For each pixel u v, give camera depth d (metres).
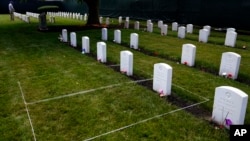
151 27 16.02
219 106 4.44
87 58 9.12
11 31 16.31
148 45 11.42
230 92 4.19
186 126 4.46
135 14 26.38
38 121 4.65
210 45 11.67
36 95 5.77
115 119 4.71
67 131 4.34
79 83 6.51
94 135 4.22
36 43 11.97
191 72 7.55
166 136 4.17
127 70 7.18
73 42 11.20
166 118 4.74
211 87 6.34
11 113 4.95
